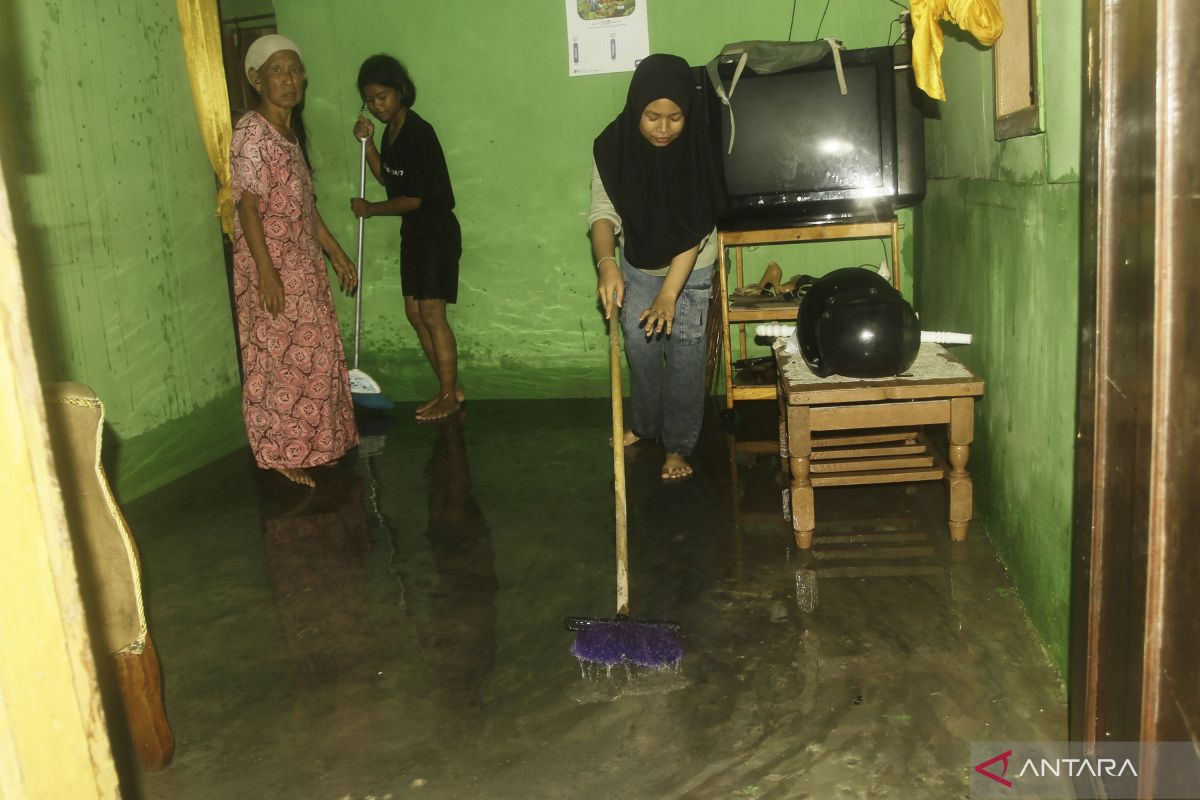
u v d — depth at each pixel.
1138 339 1.40
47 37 3.58
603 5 4.79
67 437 1.97
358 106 5.09
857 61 4.16
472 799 1.99
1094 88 1.51
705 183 3.38
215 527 3.66
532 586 3.00
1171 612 1.34
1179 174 1.26
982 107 3.02
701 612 2.76
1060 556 2.26
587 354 5.17
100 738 0.99
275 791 2.07
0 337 0.88
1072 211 2.12
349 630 2.79
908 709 2.20
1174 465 1.32
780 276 4.65
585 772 2.05
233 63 5.32
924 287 4.47
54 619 0.93
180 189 4.32
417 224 4.79
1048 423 2.35
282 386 3.94
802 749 2.08
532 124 4.96
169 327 4.24
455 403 5.06
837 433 3.95
